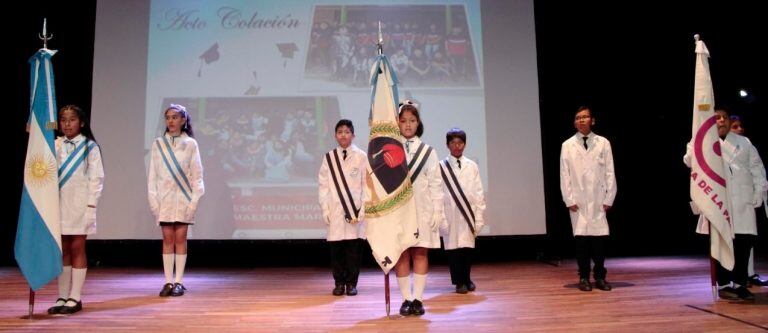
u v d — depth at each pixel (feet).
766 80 20.11
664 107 19.69
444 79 17.71
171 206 12.31
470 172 12.90
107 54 17.44
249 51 17.54
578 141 12.73
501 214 17.38
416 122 10.35
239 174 17.07
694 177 10.98
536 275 15.10
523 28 18.12
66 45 18.17
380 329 8.75
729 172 11.61
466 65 17.80
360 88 17.48
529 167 17.60
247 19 17.67
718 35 19.33
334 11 17.78
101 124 17.21
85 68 18.15
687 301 10.84
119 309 10.64
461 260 12.42
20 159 18.54
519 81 17.89
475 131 17.60
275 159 17.15
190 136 13.00
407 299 9.96
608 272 15.29
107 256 18.51
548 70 19.03
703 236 20.43
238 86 17.40
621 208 19.94
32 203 9.96
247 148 17.17
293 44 17.60
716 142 10.91
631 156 19.76
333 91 17.46
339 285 12.36
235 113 17.30
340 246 12.48
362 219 12.36
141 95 17.33
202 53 17.52
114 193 16.98
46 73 10.34
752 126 20.79
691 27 19.19
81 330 8.85
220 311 10.41
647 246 20.18
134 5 17.66
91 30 18.16
